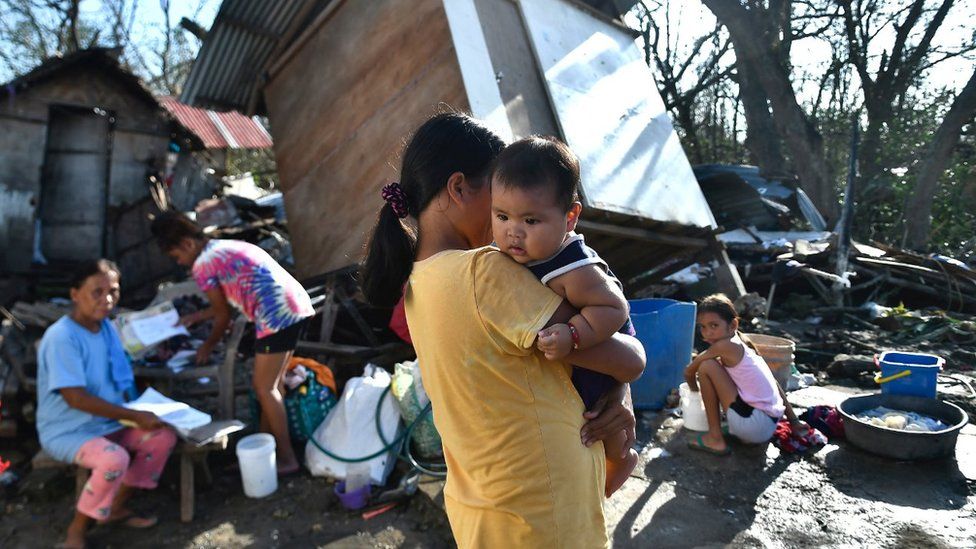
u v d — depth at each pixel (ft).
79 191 39.58
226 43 23.90
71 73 38.60
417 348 4.50
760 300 24.18
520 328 3.89
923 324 24.09
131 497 13.03
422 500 12.06
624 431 4.85
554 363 4.13
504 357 4.02
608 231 20.48
